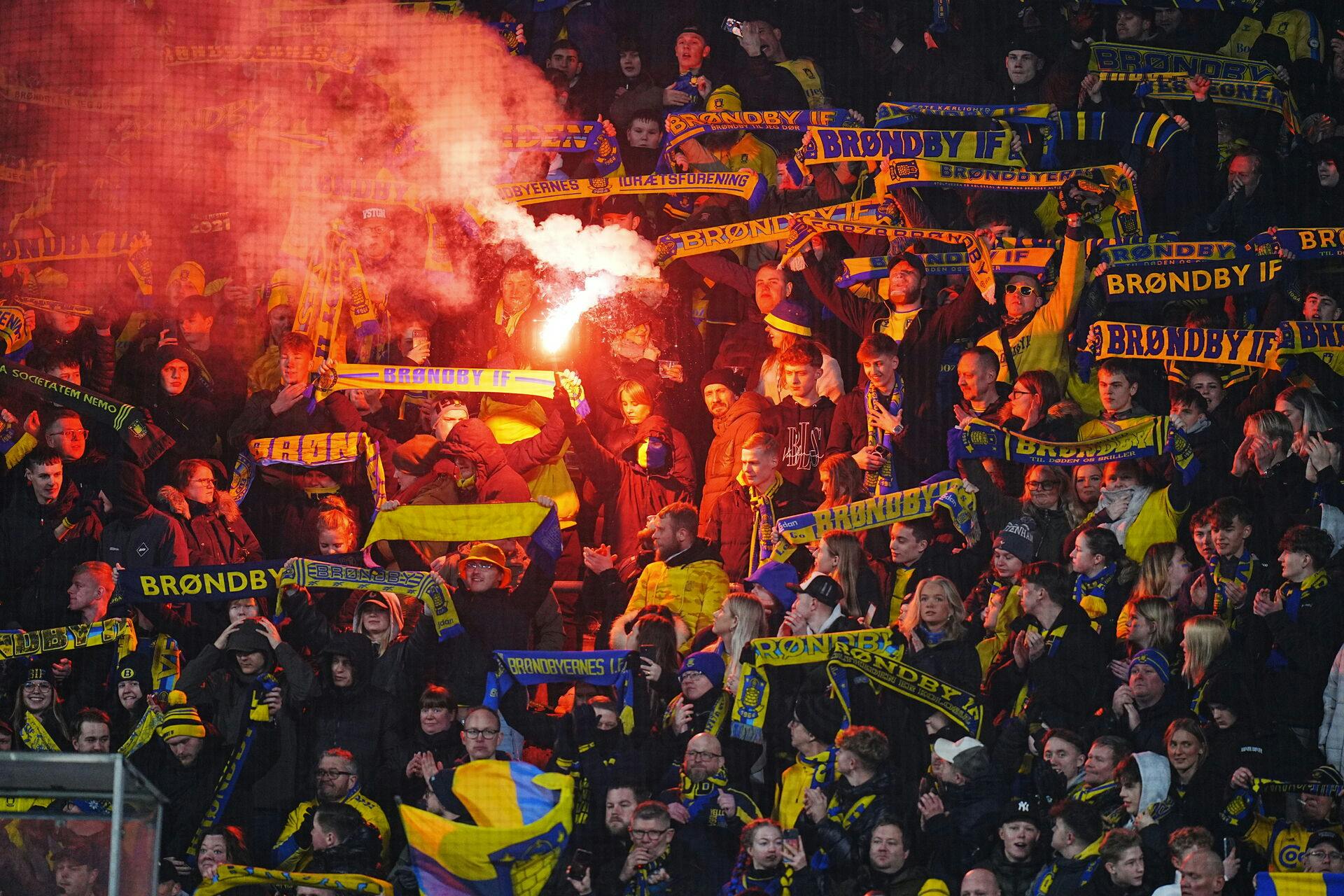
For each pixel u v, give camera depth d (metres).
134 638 31.08
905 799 27.42
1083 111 36.06
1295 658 29.19
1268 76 36.50
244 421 34.25
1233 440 32.38
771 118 36.56
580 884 27.39
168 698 30.11
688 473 33.16
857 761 27.36
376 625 30.45
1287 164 36.06
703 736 28.20
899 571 31.23
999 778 27.70
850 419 32.97
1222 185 35.84
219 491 33.28
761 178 36.09
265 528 33.72
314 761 29.48
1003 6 37.06
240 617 31.02
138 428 33.84
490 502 32.72
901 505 31.55
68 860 21.20
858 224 35.03
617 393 34.03
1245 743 27.66
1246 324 34.56
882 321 33.84
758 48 37.09
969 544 31.30
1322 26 37.00
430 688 29.27
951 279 34.47
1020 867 27.00
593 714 28.56
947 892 26.48
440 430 33.78
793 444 33.09
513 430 34.28
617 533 32.84
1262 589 29.86
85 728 29.70
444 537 31.66
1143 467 31.44
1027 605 29.22
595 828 27.95
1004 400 32.75
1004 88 36.78
